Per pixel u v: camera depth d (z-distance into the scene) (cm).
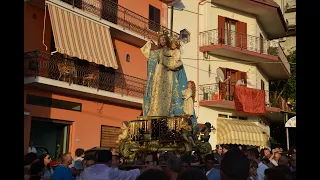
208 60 2427
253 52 2481
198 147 955
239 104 2356
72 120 1747
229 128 2298
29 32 1630
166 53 1066
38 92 1614
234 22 2591
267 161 855
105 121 1928
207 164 645
